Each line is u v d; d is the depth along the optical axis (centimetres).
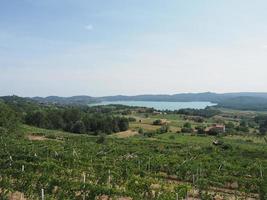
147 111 17800
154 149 6350
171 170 4034
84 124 11006
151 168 4216
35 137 8131
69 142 6700
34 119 11300
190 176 3866
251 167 4450
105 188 2581
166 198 2625
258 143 9100
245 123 13812
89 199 2562
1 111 7988
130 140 8138
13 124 8062
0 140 5956
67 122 11588
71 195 2584
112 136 9738
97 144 6644
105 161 4319
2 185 2673
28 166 3338
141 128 11200
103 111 16400
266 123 12750
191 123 13112
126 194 2588
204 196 2933
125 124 11156
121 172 3475
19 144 5434
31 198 2573
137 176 3412
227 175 3950
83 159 4275
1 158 3984
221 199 3100
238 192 3362
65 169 3341
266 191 3172
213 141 8712
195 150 6575
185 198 2844
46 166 3303
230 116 18475
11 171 2911
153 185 3250
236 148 7381
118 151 5562
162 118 14650
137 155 5181
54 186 2655
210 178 3669
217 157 5575
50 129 11144
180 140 8800
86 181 3048
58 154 4525
